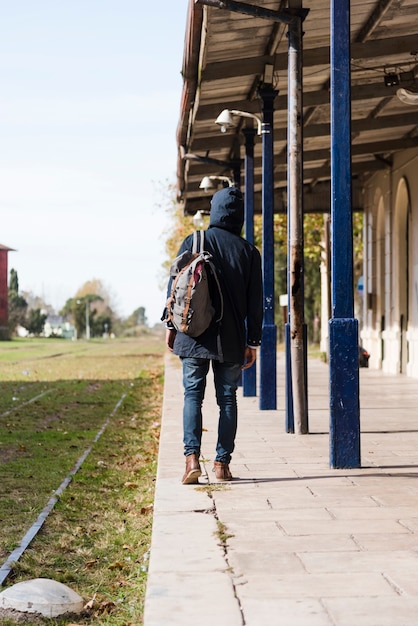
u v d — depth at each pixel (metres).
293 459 9.29
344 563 5.24
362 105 18.69
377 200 28.17
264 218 14.88
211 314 7.70
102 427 16.55
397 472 8.36
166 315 7.91
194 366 7.80
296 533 6.00
